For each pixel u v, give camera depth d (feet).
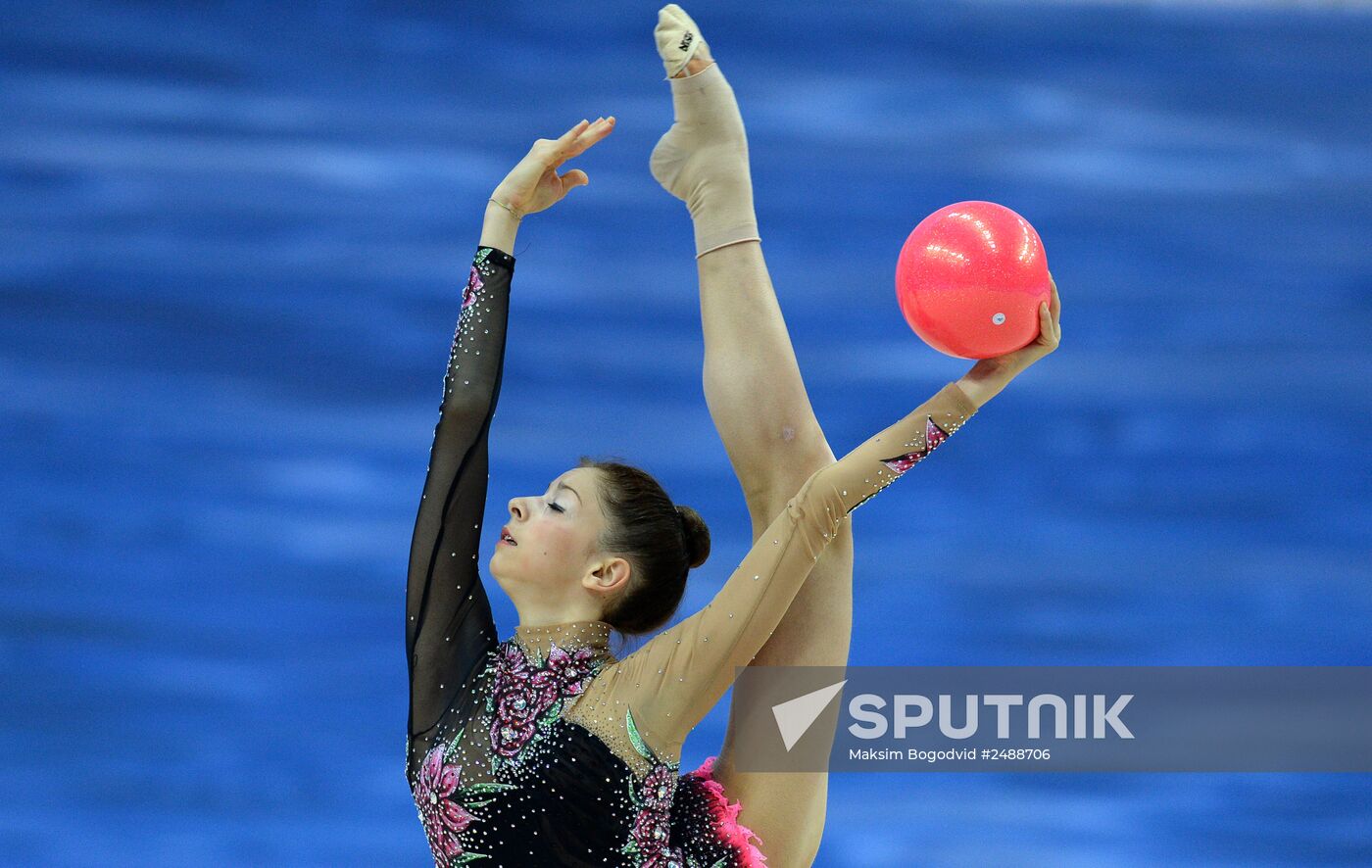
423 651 33.42
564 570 33.53
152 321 131.64
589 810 31.60
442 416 34.53
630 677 32.32
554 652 32.91
